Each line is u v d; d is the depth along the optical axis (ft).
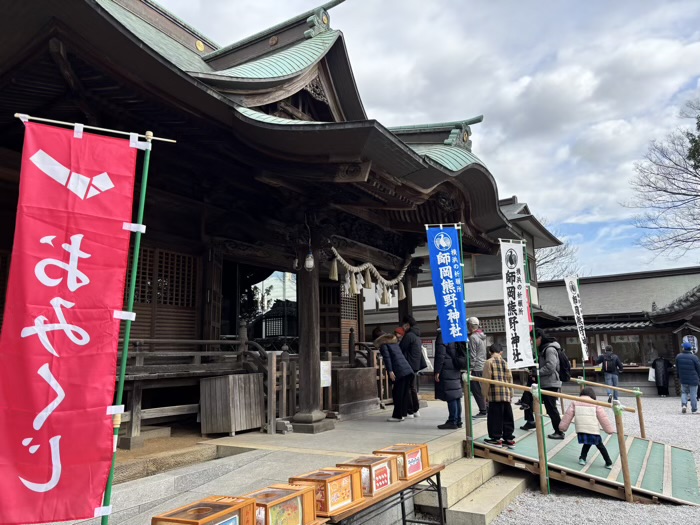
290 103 26.81
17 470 8.27
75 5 14.34
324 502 11.34
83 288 9.08
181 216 28.04
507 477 22.06
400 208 26.76
